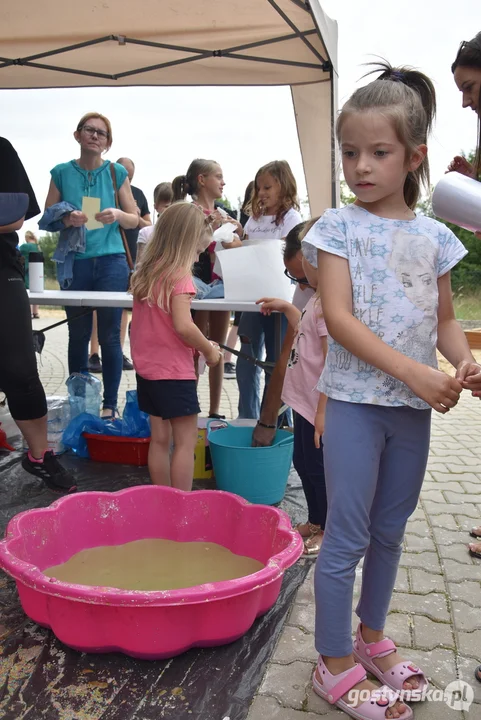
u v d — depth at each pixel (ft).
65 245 13.26
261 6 11.13
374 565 5.58
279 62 12.97
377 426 5.07
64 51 12.94
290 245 8.48
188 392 8.71
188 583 6.98
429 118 5.33
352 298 5.03
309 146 13.85
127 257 14.19
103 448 11.65
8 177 8.63
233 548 7.90
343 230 5.04
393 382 4.97
